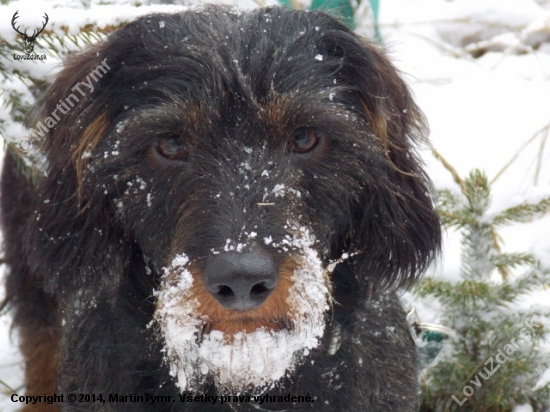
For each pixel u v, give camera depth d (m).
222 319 3.90
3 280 6.42
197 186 4.02
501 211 5.56
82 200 4.47
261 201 3.93
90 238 4.53
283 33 4.35
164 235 4.16
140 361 4.63
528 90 9.09
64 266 4.66
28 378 5.97
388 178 4.52
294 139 4.15
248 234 3.82
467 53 10.03
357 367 4.67
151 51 4.32
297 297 3.88
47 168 4.79
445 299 5.50
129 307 4.61
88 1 5.58
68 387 4.90
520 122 8.55
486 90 9.06
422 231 4.70
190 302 3.87
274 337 3.96
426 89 9.18
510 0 10.53
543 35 10.41
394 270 4.66
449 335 5.33
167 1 5.97
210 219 3.89
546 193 5.55
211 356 3.99
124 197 4.31
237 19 4.46
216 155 4.07
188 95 4.12
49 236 4.68
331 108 4.14
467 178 5.75
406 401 4.88
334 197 4.23
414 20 10.38
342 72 4.45
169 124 4.09
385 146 4.51
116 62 4.41
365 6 6.60
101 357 4.71
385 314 4.96
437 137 8.38
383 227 4.52
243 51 4.19
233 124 4.08
